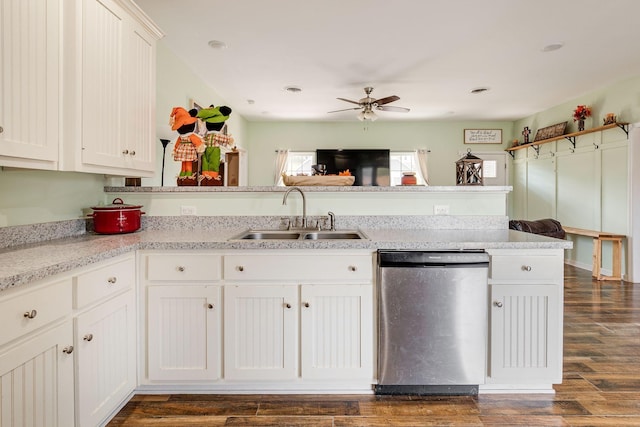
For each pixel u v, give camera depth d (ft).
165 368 6.12
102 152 5.91
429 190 7.90
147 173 7.32
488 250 6.03
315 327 6.10
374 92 16.74
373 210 8.04
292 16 9.62
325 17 9.68
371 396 6.26
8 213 5.54
